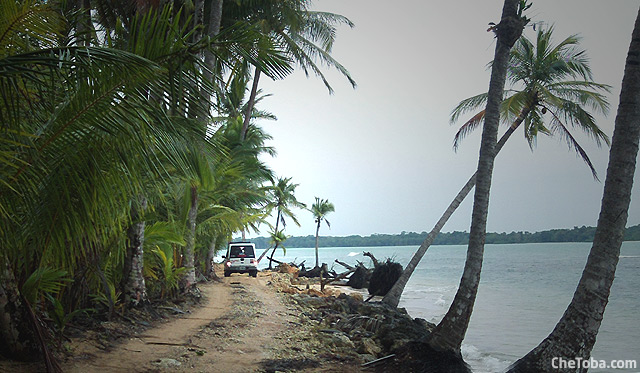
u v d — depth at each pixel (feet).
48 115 17.92
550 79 65.98
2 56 16.20
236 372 22.72
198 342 28.94
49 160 17.88
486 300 94.94
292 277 114.32
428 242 64.80
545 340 24.23
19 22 15.90
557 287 123.44
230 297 55.26
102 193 18.85
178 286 46.52
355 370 25.48
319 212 208.74
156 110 16.88
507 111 68.13
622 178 23.57
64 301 27.73
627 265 236.84
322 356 27.73
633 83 23.70
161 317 36.37
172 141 19.66
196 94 16.98
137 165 19.35
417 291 115.14
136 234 35.63
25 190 17.57
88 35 22.89
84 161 18.04
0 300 18.56
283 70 18.40
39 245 18.81
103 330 27.61
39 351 19.45
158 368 22.21
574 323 23.48
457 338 28.17
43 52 13.97
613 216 23.57
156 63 16.58
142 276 36.19
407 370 26.53
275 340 31.27
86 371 20.22
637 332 56.59
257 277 100.89
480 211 29.78
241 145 76.84
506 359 37.60
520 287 125.80
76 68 14.52
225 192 61.36
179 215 49.11
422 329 40.88
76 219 18.53
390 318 41.63
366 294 94.48
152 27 17.24
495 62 31.48
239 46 17.65
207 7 70.85
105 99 16.81
